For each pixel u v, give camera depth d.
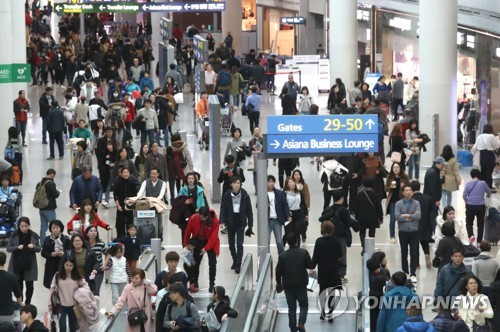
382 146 45.28
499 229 34.09
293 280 25.75
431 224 31.17
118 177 34.56
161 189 34.66
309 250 34.44
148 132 49.00
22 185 44.56
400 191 34.59
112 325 23.48
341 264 30.45
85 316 25.78
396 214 30.47
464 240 32.56
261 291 24.30
